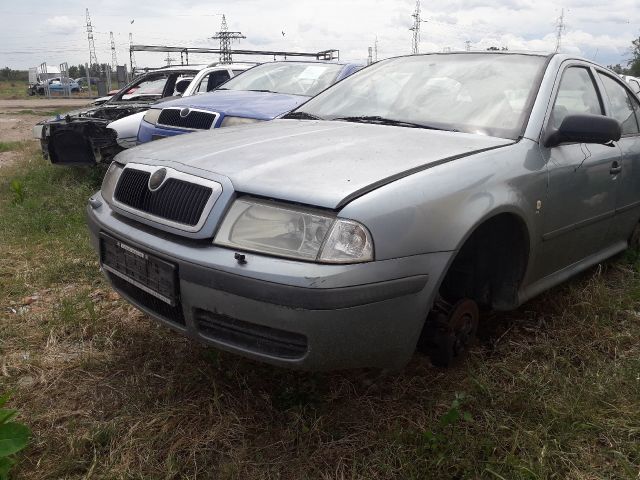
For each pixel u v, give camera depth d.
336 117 3.49
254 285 2.10
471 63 3.49
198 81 8.21
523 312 3.41
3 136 15.67
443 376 2.76
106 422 2.43
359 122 3.30
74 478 2.14
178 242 2.34
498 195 2.54
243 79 7.34
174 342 3.06
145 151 2.84
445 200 2.34
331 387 2.68
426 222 2.26
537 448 2.23
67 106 29.33
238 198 2.28
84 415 2.49
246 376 2.70
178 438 2.34
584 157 3.15
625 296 3.55
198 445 2.30
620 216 3.68
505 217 2.71
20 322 3.33
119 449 2.26
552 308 3.43
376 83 3.66
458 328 2.75
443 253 2.29
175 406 2.52
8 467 2.01
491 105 3.12
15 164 9.66
